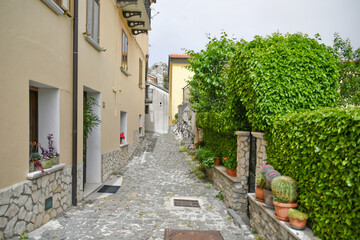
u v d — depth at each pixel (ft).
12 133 11.13
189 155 44.96
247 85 14.94
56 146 15.55
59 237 12.52
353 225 7.52
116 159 31.12
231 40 29.43
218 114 25.13
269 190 12.55
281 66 13.62
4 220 10.52
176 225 15.64
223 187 22.53
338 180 8.02
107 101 26.71
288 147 11.35
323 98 13.67
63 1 15.89
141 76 51.42
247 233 14.53
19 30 11.57
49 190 14.38
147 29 38.60
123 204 19.19
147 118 93.20
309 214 9.90
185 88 63.52
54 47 14.93
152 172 32.12
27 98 12.28
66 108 16.67
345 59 25.94
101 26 23.97
